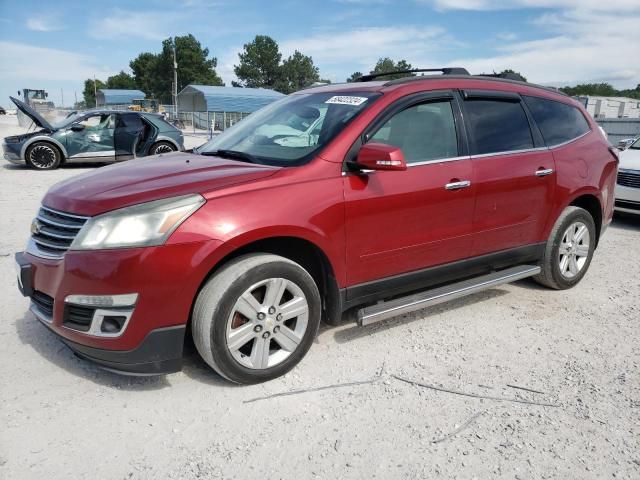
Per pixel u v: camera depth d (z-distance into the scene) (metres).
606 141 5.09
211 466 2.40
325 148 3.26
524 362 3.46
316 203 3.08
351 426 2.72
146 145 14.09
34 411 2.76
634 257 6.12
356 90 3.79
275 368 3.09
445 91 3.84
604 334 3.93
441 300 3.74
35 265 2.95
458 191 3.71
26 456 2.42
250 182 2.96
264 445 2.56
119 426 2.67
